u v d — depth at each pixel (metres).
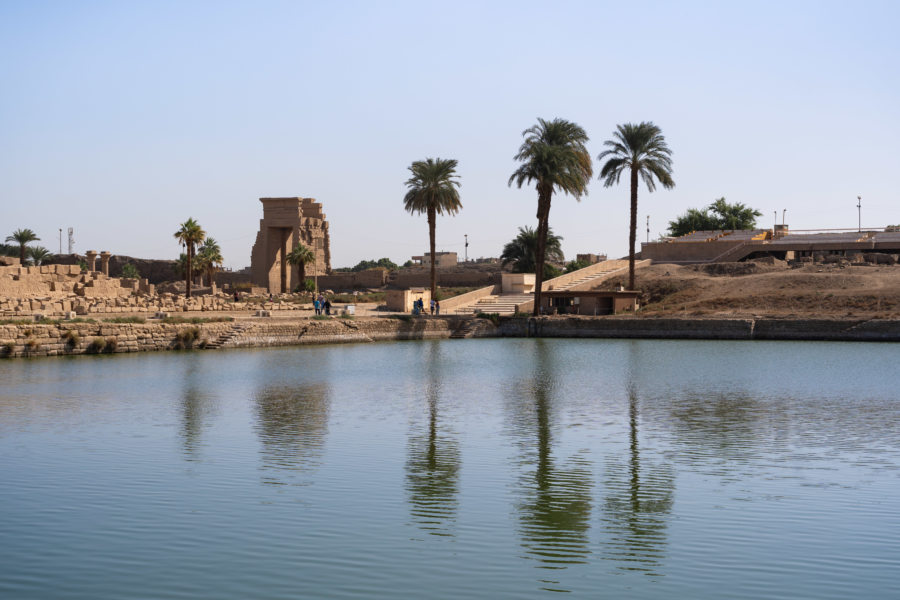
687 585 11.82
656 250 101.31
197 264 114.94
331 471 18.23
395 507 15.45
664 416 25.75
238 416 25.59
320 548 13.28
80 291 61.62
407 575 12.13
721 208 141.00
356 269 181.75
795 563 12.64
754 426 23.98
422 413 26.36
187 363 42.69
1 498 15.98
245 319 56.19
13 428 23.28
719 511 15.31
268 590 11.59
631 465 18.92
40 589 11.62
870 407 27.53
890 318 60.09
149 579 11.98
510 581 11.95
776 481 17.48
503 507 15.55
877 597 11.38
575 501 15.95
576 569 12.40
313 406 27.83
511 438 22.08
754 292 72.81
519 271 102.81
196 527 14.25
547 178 65.31
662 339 63.56
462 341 63.03
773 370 39.62
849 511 15.28
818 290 70.88
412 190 71.19
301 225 117.81
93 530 14.08
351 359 46.19
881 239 95.94
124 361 43.22
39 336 44.62
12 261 61.06
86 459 19.34
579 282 85.75
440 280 106.25
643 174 73.06
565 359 46.44
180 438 21.94
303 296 92.62
